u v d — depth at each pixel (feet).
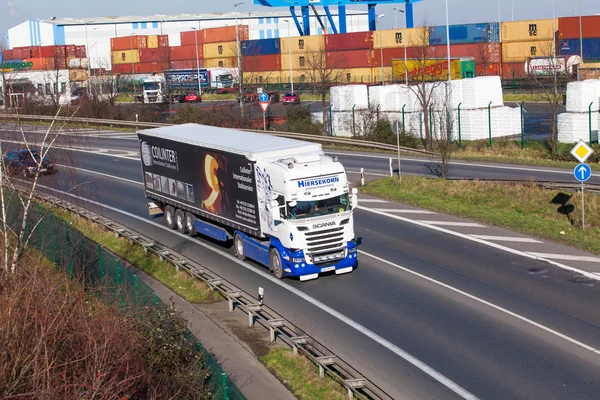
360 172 113.60
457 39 245.24
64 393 32.42
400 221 82.48
